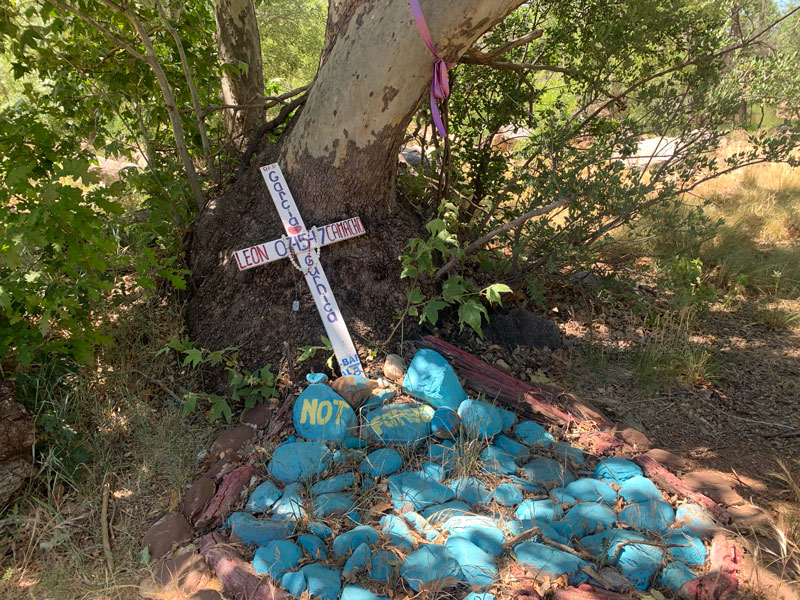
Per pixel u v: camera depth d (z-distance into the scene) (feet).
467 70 15.97
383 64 10.64
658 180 14.57
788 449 11.16
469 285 13.00
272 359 11.62
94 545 8.72
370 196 12.33
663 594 7.67
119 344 11.87
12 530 8.74
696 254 18.61
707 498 9.27
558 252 14.06
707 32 14.71
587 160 13.26
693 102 14.24
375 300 12.23
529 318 13.97
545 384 12.26
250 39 16.70
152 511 9.37
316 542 8.20
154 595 7.90
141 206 15.80
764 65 14.23
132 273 14.03
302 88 14.74
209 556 8.28
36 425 9.72
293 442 10.16
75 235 9.72
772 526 8.80
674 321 15.57
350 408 10.42
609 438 10.73
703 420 12.05
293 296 11.91
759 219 22.39
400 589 7.57
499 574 7.67
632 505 8.87
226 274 12.34
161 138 16.72
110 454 10.21
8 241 9.08
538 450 10.26
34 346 9.86
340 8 11.94
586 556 8.02
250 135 16.76
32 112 12.94
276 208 12.11
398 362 11.54
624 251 19.15
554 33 16.25
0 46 12.89
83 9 13.20
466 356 11.98
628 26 14.24
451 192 15.65
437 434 10.16
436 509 8.79
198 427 10.93
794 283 18.02
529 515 8.67
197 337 12.25
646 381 13.08
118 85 14.35
